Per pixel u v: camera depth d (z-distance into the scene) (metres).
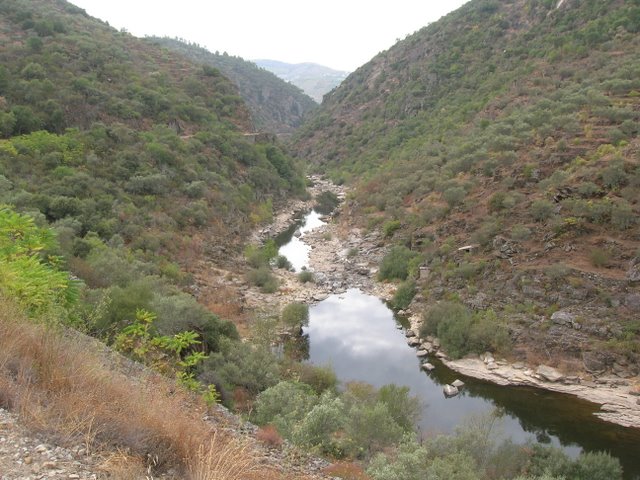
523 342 24.11
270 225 55.84
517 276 26.94
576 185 29.62
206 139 59.94
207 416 9.66
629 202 27.27
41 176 36.78
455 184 39.66
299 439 11.12
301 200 71.25
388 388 18.77
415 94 94.38
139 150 47.16
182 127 61.34
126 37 91.50
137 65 74.31
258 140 73.69
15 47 54.88
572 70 55.75
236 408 14.44
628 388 20.89
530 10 88.31
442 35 105.69
